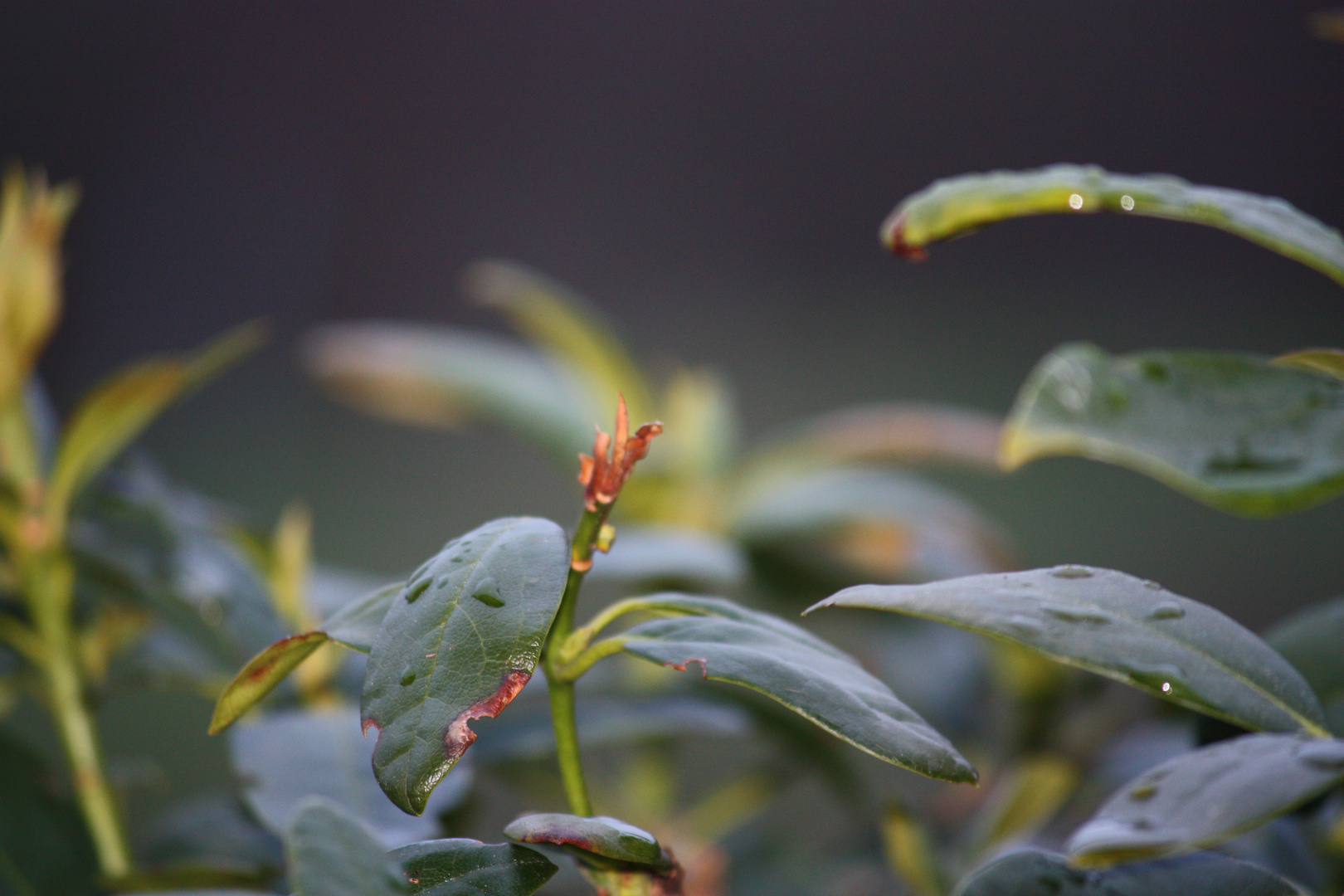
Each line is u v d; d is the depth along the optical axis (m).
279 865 0.98
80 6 3.88
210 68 4.00
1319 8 3.86
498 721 1.07
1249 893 0.88
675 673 1.33
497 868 0.88
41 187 1.00
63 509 1.00
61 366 3.74
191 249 3.92
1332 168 3.88
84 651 1.06
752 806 1.44
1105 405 0.91
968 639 1.40
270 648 0.86
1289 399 0.91
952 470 3.37
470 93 4.18
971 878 0.88
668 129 4.22
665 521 1.47
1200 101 3.98
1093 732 1.22
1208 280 3.98
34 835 0.98
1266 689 0.85
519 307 1.47
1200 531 3.32
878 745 0.85
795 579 1.46
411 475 3.81
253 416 3.88
